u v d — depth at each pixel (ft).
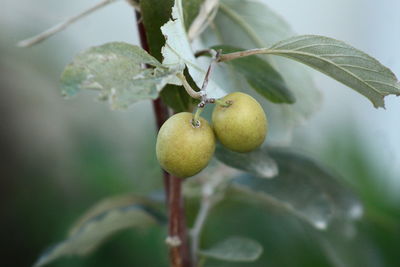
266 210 1.74
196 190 1.69
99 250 2.20
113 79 1.08
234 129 1.15
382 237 1.91
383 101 1.20
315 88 1.55
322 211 1.51
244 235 2.00
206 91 1.17
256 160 1.34
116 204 1.67
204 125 1.15
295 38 1.15
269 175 1.33
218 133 1.17
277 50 1.18
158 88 1.09
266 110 1.53
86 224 1.54
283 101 1.33
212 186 1.63
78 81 1.08
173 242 1.38
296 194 1.53
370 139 2.37
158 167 1.93
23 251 2.45
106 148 2.74
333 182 1.60
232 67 1.32
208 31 1.50
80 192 2.56
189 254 1.45
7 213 2.52
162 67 1.11
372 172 2.23
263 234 2.00
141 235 2.22
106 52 1.09
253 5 1.46
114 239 2.22
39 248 2.45
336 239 1.73
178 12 1.18
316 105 1.56
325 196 1.53
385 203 2.10
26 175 2.69
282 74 1.54
